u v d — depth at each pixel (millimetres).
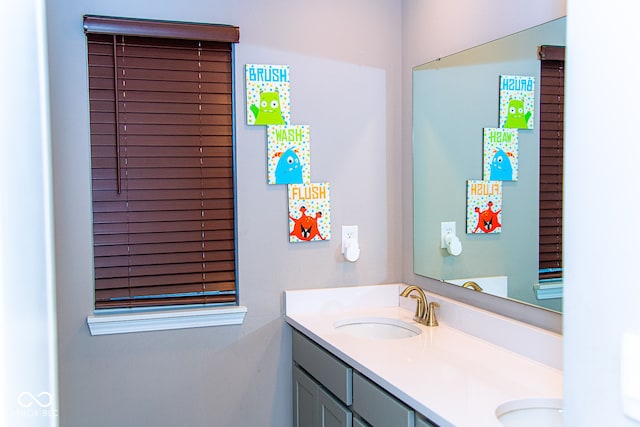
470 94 2164
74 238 2244
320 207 2543
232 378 2457
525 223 1885
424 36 2475
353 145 2598
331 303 2559
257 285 2473
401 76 2666
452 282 2297
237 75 2412
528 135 1873
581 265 750
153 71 2328
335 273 2592
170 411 2383
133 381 2330
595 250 726
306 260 2543
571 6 757
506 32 1971
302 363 2369
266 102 2451
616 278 695
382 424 1713
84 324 2266
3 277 381
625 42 675
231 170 2443
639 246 662
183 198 2383
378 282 2670
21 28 461
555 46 1753
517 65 1917
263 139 2465
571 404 775
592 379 736
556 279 1753
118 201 2307
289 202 2496
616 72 688
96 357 2285
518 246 1918
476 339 2078
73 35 2221
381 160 2652
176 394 2385
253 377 2486
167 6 2324
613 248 699
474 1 2137
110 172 2293
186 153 2383
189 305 2395
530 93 1861
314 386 2244
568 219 772
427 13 2445
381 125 2646
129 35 2271
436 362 1810
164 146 2354
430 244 2455
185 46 2363
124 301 2324
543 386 1591
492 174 2051
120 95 2291
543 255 1810
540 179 1819
